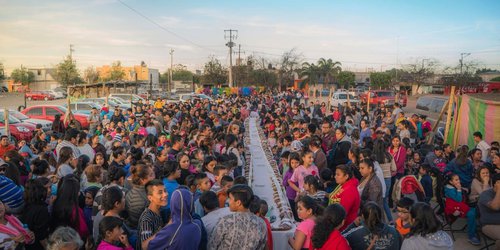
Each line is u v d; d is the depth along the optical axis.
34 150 11.16
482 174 7.21
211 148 8.44
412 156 10.54
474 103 13.20
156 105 24.62
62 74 68.31
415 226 4.14
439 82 46.81
